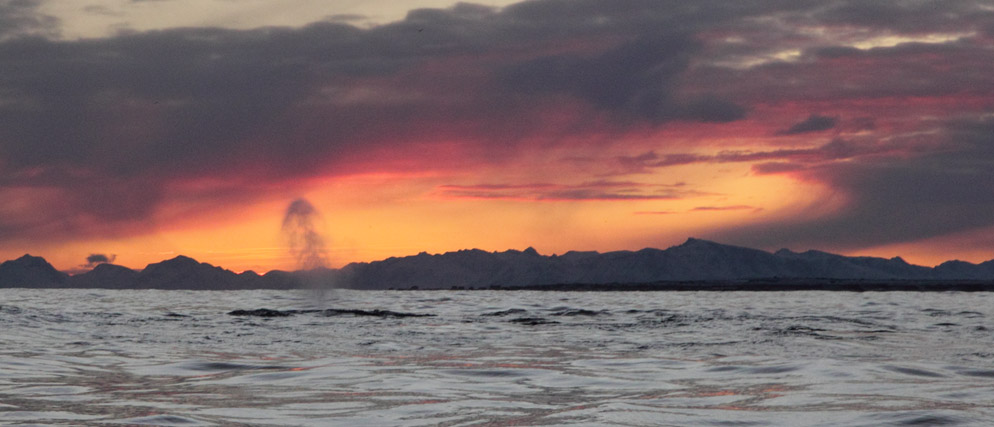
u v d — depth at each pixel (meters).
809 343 22.38
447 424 10.55
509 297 72.94
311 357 18.72
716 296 82.88
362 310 39.88
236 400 12.32
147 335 24.77
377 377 15.02
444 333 26.27
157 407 11.72
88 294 69.44
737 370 16.11
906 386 13.64
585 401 12.30
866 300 66.69
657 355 19.30
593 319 34.34
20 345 21.03
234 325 29.16
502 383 14.30
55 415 11.05
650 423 10.49
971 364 17.02
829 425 10.30
